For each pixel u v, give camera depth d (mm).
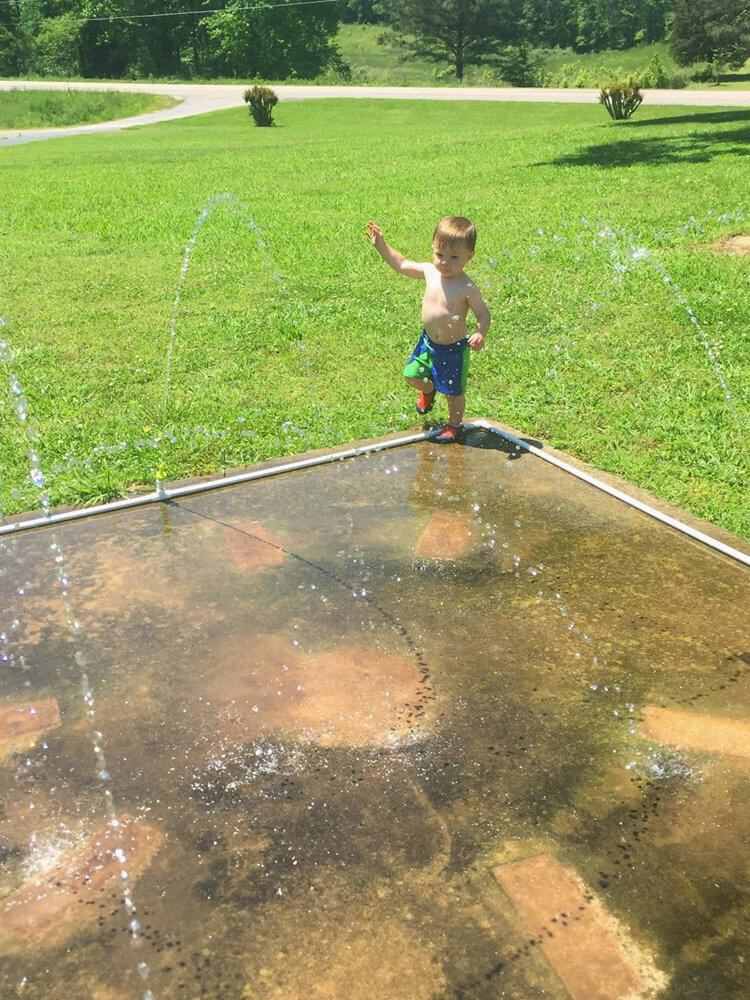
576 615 2844
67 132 35281
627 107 25766
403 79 66750
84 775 2219
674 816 2051
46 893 1895
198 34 71562
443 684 2529
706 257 8203
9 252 9820
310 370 5719
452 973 1695
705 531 3344
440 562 3176
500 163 15797
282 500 3711
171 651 2703
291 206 12484
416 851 1972
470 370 5566
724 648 2664
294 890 1882
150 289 8023
